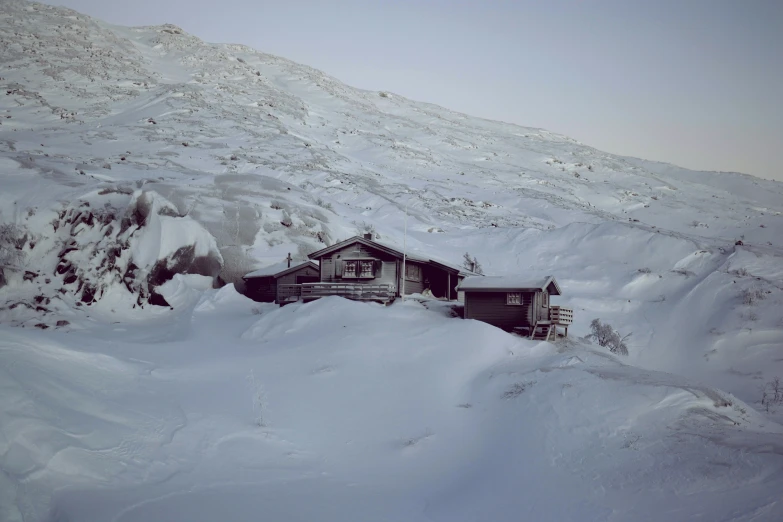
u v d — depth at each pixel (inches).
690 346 2283.5
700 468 936.9
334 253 1936.5
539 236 3405.5
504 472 1000.2
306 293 1870.1
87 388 1107.9
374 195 4239.7
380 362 1376.7
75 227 2039.9
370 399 1235.2
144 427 1024.9
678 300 2598.4
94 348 1375.5
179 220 2085.4
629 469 964.0
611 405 1139.3
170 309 1935.3
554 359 1395.2
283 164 4699.8
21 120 5142.7
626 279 2824.8
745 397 1895.9
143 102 6210.6
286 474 971.9
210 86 7258.9
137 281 1967.3
